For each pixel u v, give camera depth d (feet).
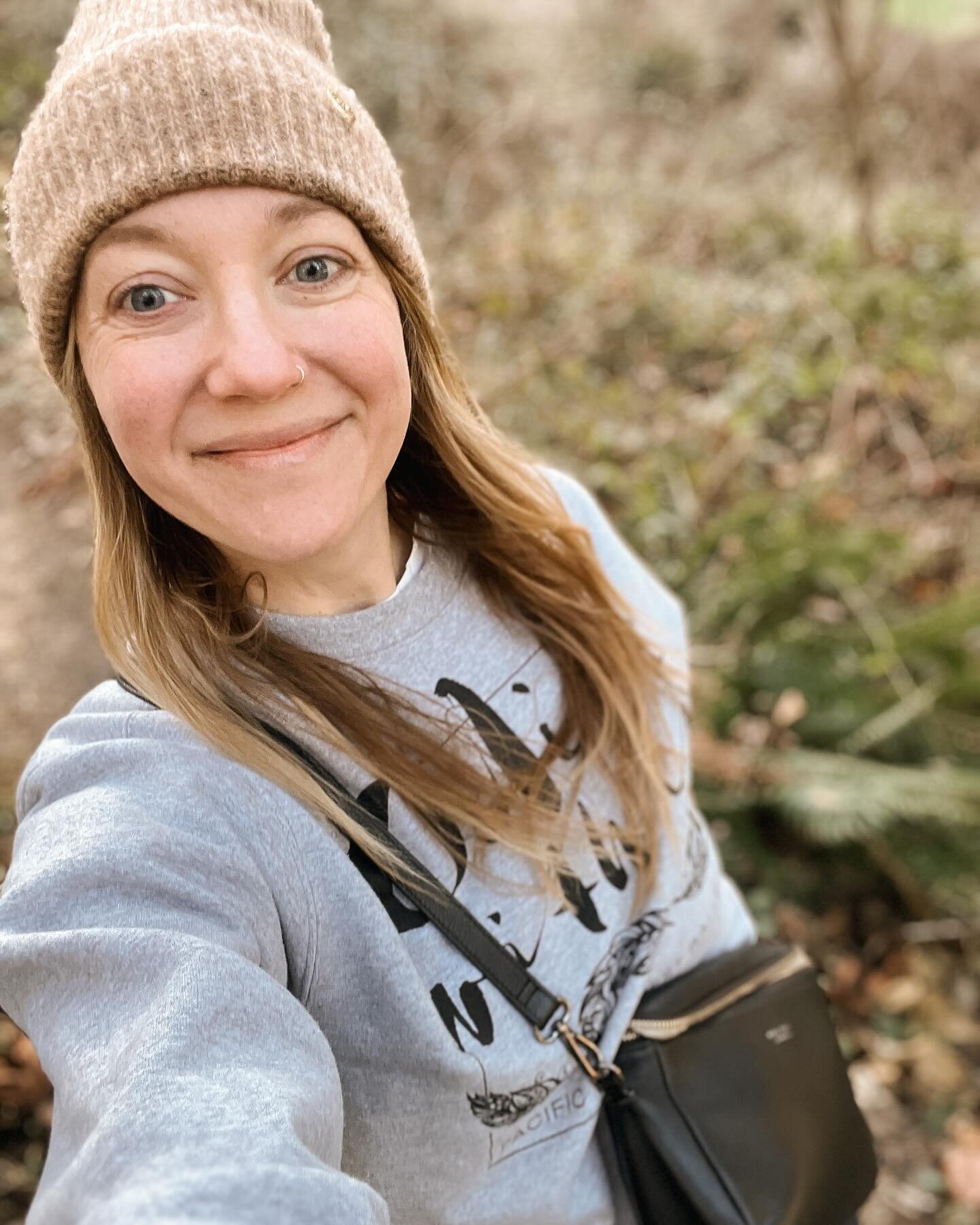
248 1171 0.90
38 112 1.28
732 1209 1.64
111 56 1.23
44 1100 3.17
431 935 1.47
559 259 7.57
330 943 1.36
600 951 1.68
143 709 1.39
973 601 4.82
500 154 9.30
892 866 4.36
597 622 1.88
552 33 11.20
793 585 5.08
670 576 5.38
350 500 1.38
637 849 1.80
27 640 4.04
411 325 1.60
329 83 1.35
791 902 4.39
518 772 1.68
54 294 1.31
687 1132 1.68
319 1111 1.08
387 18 9.77
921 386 6.82
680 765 2.04
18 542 4.21
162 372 1.26
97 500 1.46
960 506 6.11
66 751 1.34
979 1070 3.96
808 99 10.87
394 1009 1.38
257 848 1.30
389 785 1.49
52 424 4.44
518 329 7.04
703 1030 1.79
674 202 9.07
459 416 1.76
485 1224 1.56
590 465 6.03
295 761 1.39
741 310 7.48
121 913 1.17
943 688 4.75
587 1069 1.60
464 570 1.79
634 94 10.87
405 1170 1.46
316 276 1.33
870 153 8.09
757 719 4.82
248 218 1.26
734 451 6.23
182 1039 1.04
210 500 1.33
